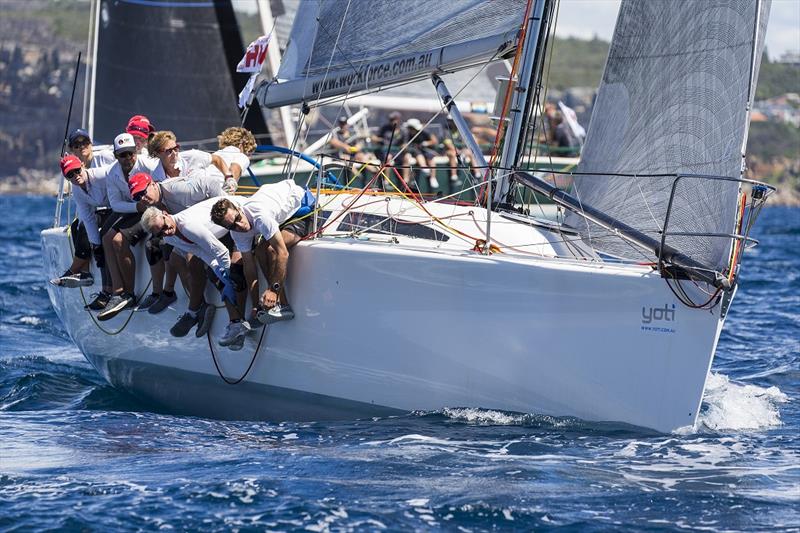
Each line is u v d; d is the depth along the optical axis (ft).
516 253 67.05
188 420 71.20
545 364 64.23
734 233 60.54
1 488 54.34
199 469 57.88
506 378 65.36
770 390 85.35
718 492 54.29
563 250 75.05
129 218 77.82
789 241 297.74
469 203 80.64
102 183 78.59
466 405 66.69
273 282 69.77
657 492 54.08
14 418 71.36
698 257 62.39
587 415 64.08
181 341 77.87
